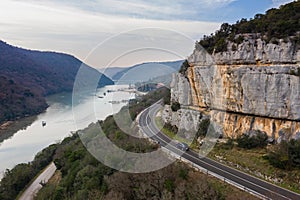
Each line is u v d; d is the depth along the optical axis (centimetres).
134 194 1772
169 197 1630
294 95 2612
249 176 2097
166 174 1781
